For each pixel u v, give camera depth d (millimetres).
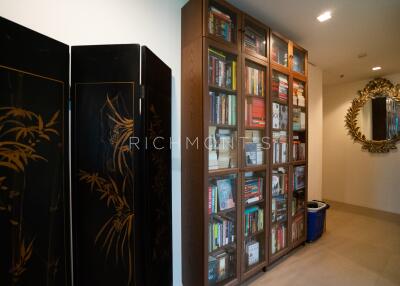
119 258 1052
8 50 786
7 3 962
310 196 3148
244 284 1696
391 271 1867
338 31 2133
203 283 1426
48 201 918
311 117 3129
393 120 3453
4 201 784
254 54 1707
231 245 1672
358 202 3877
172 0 1559
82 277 1055
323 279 1762
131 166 1055
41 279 891
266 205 1839
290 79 2068
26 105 841
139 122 1069
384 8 1750
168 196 1466
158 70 1270
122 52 1047
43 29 1049
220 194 1555
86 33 1180
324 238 2531
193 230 1515
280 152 2025
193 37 1464
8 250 794
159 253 1289
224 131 1655
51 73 926
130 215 1054
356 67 3178
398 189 3438
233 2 1687
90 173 1052
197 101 1443
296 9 1780
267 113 1821
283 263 1998
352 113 3900
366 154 3779
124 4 1318
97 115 1045
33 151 866
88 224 1054
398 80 3406
